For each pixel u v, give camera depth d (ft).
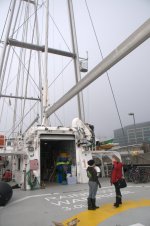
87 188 43.57
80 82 38.32
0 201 31.63
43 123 61.93
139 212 24.59
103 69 31.53
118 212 25.12
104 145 78.23
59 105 49.37
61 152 63.72
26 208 29.45
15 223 23.18
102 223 21.75
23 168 50.24
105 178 62.85
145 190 38.70
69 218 24.13
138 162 68.80
